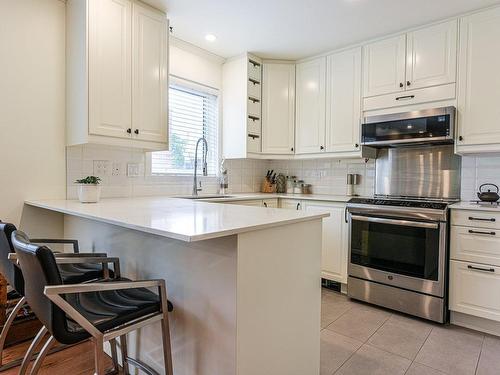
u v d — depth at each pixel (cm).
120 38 232
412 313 246
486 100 241
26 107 218
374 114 299
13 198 215
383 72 293
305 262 155
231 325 121
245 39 306
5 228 140
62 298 100
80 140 221
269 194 371
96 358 104
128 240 175
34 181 223
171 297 148
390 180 320
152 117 254
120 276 174
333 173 365
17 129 215
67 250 238
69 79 231
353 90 313
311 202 318
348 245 287
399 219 253
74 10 225
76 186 242
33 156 222
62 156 236
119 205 202
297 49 328
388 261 260
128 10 237
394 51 287
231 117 353
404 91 281
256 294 128
